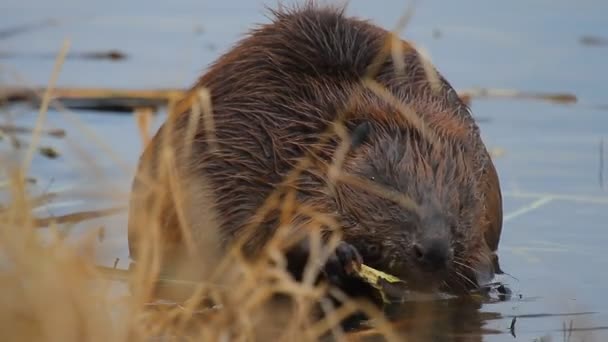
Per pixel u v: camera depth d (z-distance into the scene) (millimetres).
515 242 22609
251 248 20406
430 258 19047
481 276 20469
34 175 25094
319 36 21828
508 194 25000
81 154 22016
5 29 36188
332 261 19375
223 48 34344
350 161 19938
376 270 19562
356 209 19641
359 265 19312
